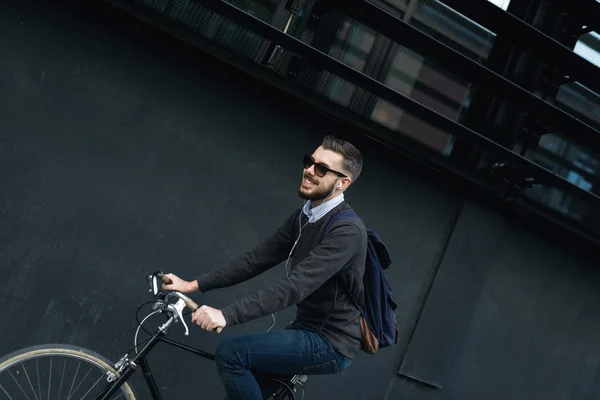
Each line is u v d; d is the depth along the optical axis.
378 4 3.45
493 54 3.75
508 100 3.59
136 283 3.25
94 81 3.07
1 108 2.93
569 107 3.97
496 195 3.81
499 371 4.05
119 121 3.13
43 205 3.05
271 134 3.43
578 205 4.00
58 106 3.03
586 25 3.83
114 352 3.24
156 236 3.26
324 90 3.35
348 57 3.42
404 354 3.79
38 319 3.09
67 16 3.00
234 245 3.42
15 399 3.10
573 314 4.23
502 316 4.03
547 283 4.13
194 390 3.42
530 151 3.82
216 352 2.53
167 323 2.65
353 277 2.55
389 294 2.68
